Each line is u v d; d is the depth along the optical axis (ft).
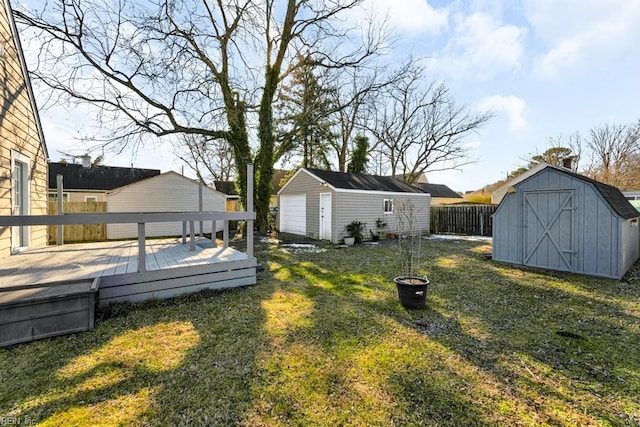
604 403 7.09
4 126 16.35
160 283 13.65
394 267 22.21
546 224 21.48
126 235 43.34
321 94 44.88
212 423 6.35
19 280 11.48
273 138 42.93
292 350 9.46
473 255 27.43
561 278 18.86
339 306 13.58
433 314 12.73
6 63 16.81
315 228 40.06
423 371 8.38
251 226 16.48
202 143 38.42
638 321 12.08
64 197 59.00
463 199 100.01
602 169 70.74
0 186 15.79
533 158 80.02
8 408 6.64
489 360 9.00
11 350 9.18
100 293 12.24
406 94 60.75
